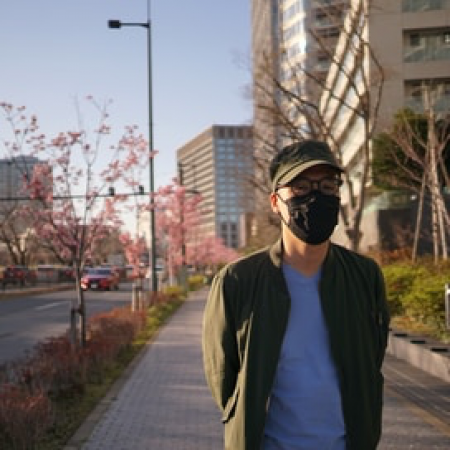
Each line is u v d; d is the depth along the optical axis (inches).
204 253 2620.6
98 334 502.6
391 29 1508.4
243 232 4028.1
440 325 514.0
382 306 103.9
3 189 1808.6
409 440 254.2
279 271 100.6
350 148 1742.1
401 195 1246.9
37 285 2231.8
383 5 1491.1
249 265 103.0
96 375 393.1
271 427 98.0
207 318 104.7
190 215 1673.2
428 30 1515.7
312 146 101.3
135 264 1039.6
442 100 1258.6
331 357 98.2
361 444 97.4
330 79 1504.7
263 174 1190.3
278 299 99.0
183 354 522.6
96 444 252.4
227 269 103.9
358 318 99.7
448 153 972.6
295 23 1497.3
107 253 1919.3
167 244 1637.6
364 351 99.2
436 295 538.0
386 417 292.2
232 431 99.3
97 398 342.6
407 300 611.2
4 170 1704.0
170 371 436.5
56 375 343.6
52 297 1547.7
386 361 470.0
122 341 520.4
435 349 427.2
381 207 1258.6
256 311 99.4
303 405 96.8
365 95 863.1
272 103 952.3
